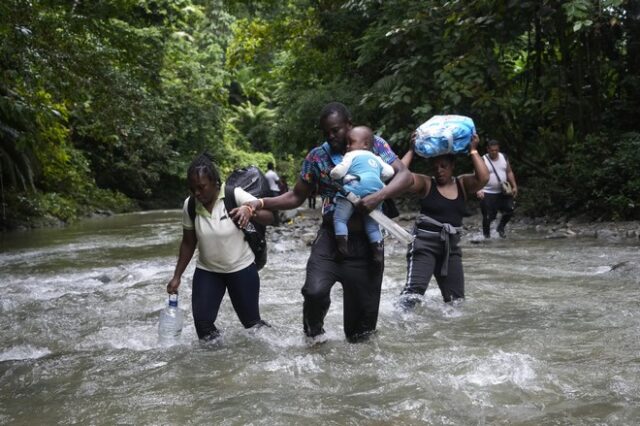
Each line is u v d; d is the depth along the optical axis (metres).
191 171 4.64
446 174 5.61
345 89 19.95
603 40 14.50
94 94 13.27
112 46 13.11
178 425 3.20
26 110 12.09
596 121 14.59
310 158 4.46
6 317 6.00
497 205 11.25
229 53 24.61
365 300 4.52
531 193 14.08
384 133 16.06
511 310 5.57
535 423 3.06
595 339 4.53
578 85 14.45
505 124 15.32
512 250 9.57
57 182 24.56
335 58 21.88
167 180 36.78
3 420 3.37
